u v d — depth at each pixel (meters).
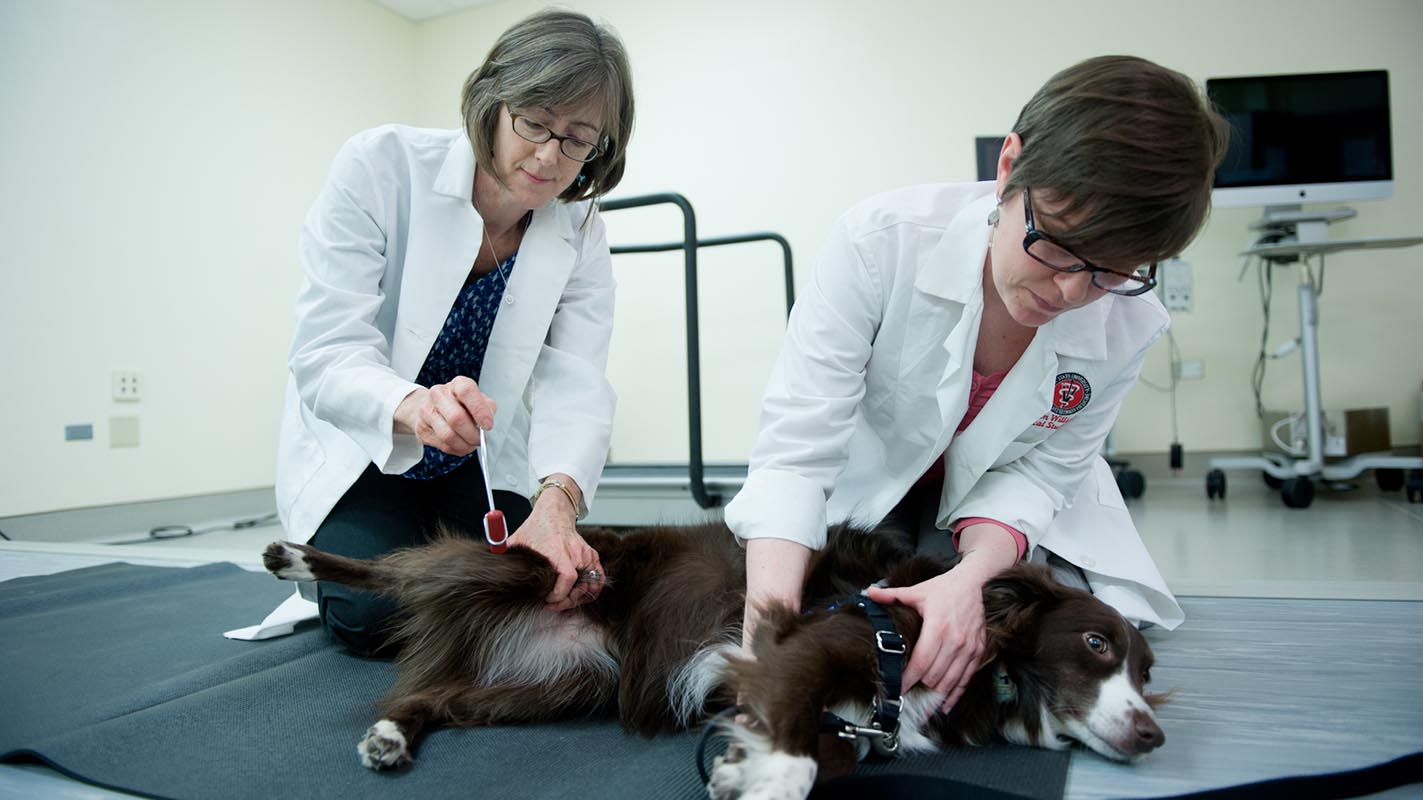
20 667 1.67
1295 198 4.57
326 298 1.62
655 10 6.02
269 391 5.14
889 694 1.16
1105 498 1.85
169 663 1.70
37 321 3.97
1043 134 1.05
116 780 1.13
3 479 3.85
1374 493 4.80
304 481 1.80
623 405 6.14
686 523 1.81
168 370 4.56
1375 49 4.91
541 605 1.50
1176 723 1.30
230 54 4.98
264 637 1.89
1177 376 5.18
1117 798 1.06
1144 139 0.97
